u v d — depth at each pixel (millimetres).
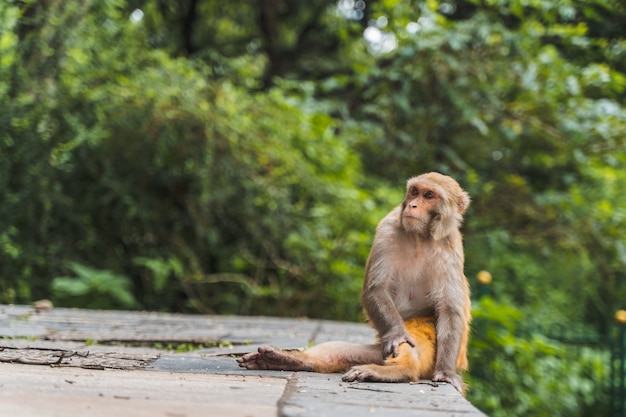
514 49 12719
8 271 11039
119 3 10953
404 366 4953
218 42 18328
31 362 5199
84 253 12477
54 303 11633
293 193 12531
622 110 12914
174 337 7234
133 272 12922
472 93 13086
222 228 13062
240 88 12484
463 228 13789
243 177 12031
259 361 5273
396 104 13219
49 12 10336
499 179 13875
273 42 18203
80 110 11078
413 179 5594
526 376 9258
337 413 3799
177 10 16703
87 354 5664
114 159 12133
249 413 3711
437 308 5434
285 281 12531
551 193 13906
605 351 11562
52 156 10805
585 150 13305
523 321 10758
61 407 3605
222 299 12891
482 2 13648
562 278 14383
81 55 10961
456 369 5445
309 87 13492
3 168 10367
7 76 10070
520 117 13156
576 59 13930
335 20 15750
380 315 5281
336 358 5367
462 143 13703
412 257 5496
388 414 3840
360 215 12148
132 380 4582
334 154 12516
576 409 10164
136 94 11297
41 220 11289
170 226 13000
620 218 13281
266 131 12164
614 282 14242
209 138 11672
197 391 4277
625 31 13477
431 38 12789
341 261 12023
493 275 13805
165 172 12352
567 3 12188
